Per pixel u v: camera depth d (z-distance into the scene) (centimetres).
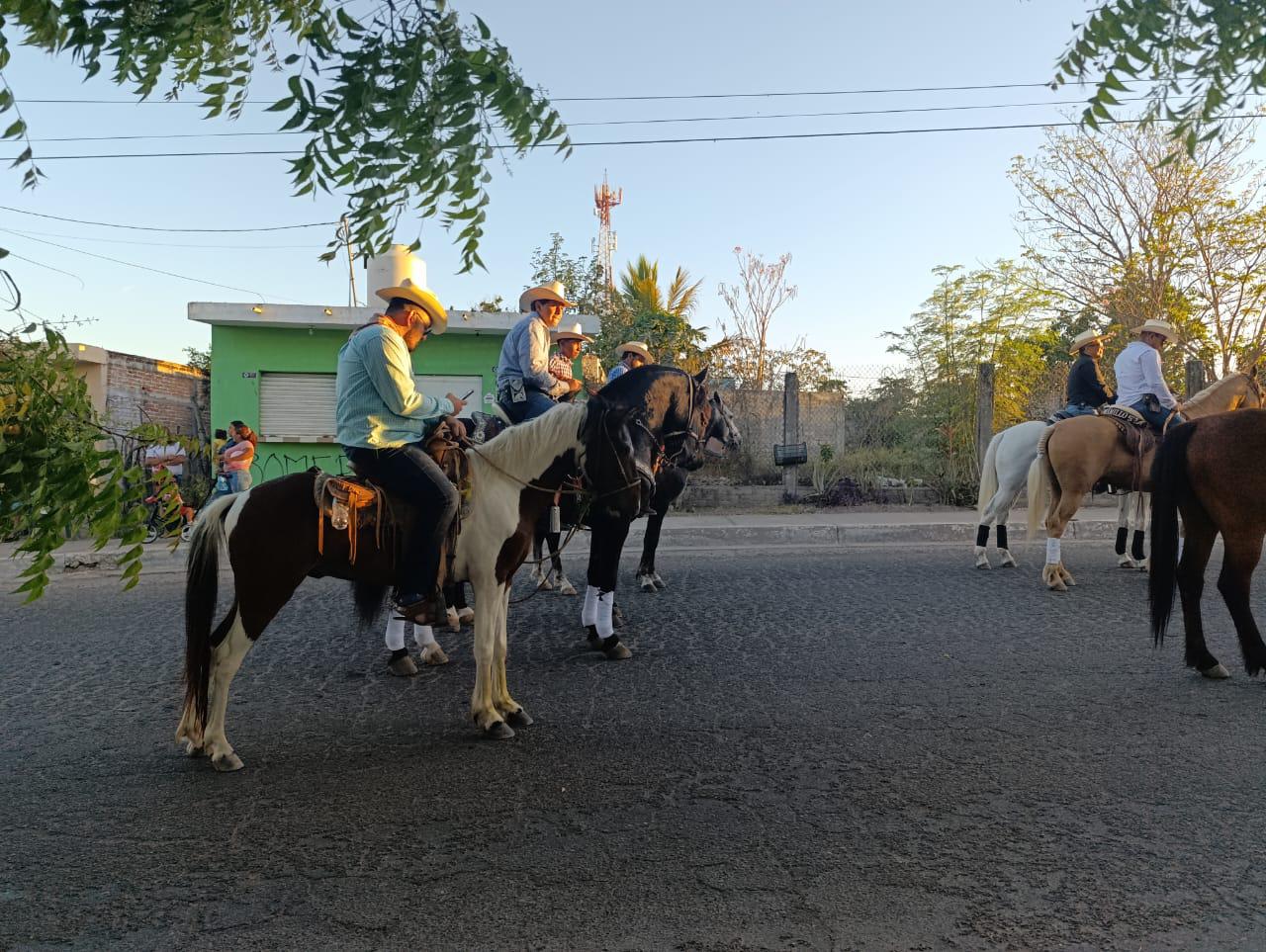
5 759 459
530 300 697
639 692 560
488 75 226
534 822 375
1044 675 585
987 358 1811
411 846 354
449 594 643
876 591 877
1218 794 395
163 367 1831
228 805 398
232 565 442
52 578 1037
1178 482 571
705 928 291
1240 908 300
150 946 285
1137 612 774
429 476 453
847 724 495
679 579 956
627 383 654
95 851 353
